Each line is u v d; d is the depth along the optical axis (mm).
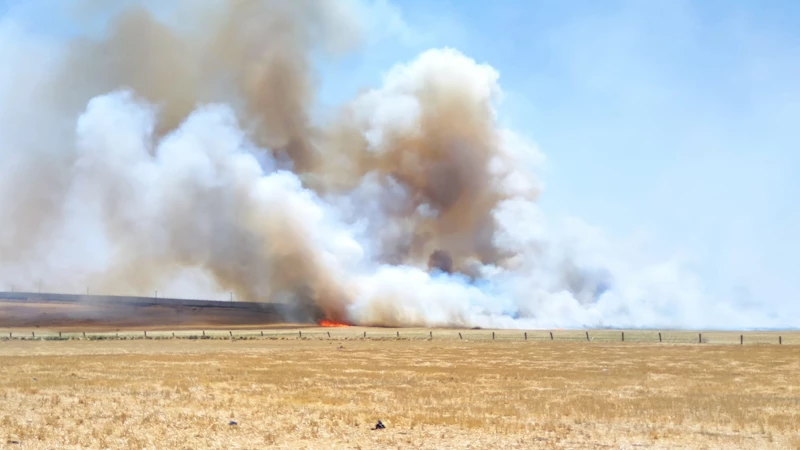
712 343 59062
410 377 31266
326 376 31484
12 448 14852
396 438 16641
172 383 27641
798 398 23922
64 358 41062
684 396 24625
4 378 29016
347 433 17219
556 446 15820
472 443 16109
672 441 16469
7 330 82875
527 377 31281
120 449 14945
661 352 48344
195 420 18688
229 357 43062
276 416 19672
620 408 21328
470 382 29406
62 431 16906
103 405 21453
